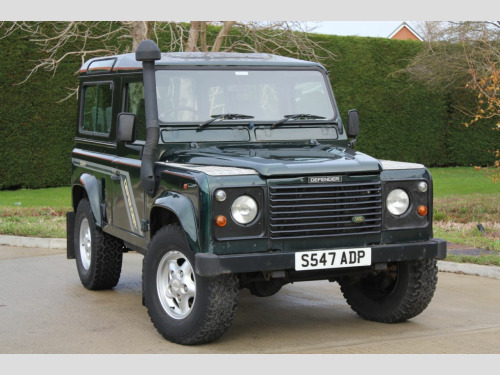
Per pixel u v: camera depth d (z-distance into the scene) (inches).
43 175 674.2
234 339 221.5
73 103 681.6
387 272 240.1
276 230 200.5
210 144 236.2
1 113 644.7
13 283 311.6
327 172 205.8
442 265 332.8
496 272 316.5
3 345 215.9
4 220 482.6
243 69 248.8
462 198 612.4
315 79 258.7
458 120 962.1
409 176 218.4
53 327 238.1
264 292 228.2
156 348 211.0
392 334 227.0
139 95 248.7
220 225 194.4
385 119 900.0
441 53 768.3
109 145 271.1
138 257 379.9
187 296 212.2
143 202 236.7
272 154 220.4
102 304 272.8
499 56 587.5
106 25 623.2
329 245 207.2
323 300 280.5
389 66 893.2
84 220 303.0
